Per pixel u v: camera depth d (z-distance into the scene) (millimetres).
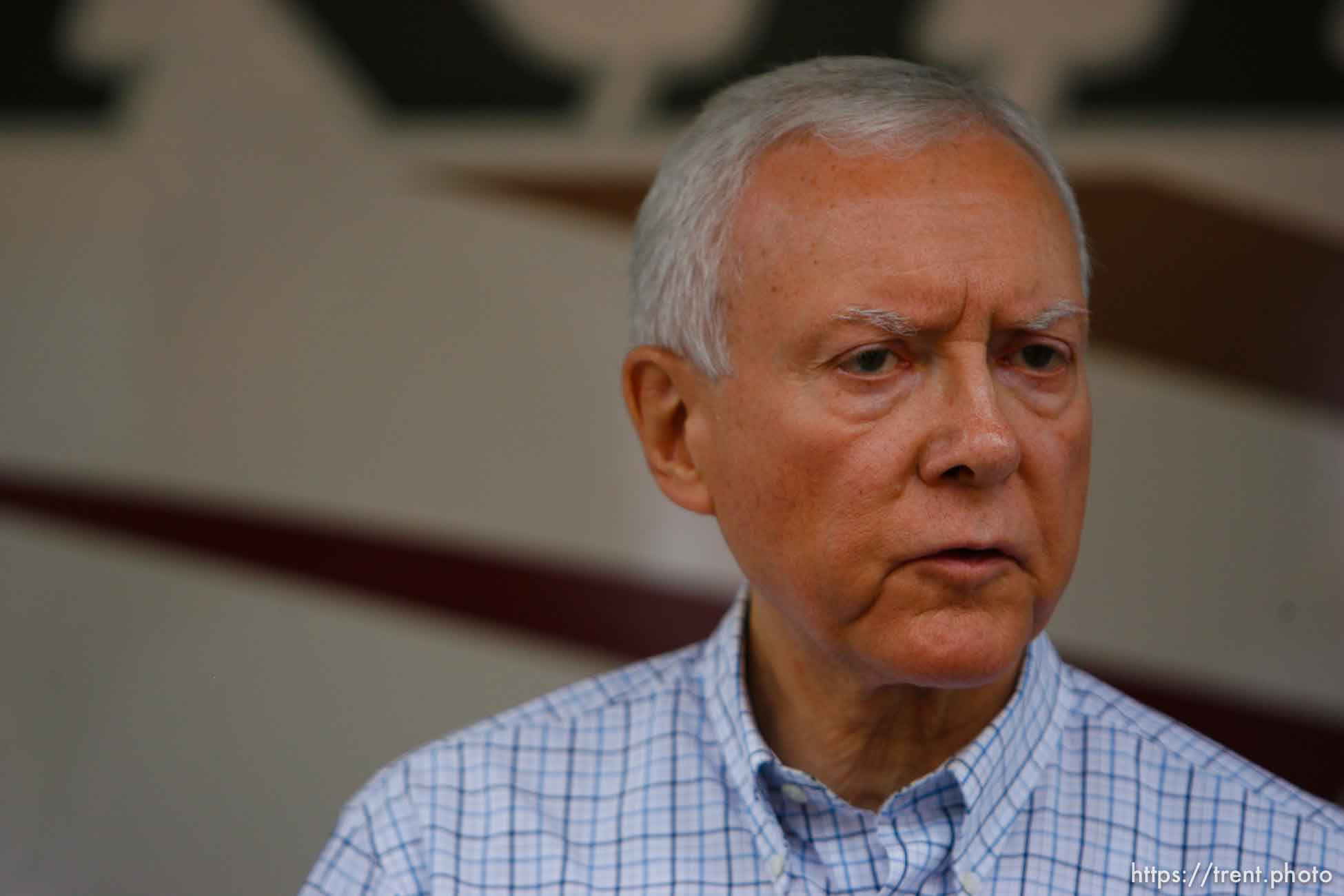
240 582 8016
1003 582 3939
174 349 8070
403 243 7930
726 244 4148
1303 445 7531
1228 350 7523
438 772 4836
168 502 8062
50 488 8133
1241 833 4383
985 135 4129
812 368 3986
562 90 7859
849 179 4004
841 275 3930
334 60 7984
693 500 4492
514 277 7871
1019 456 3900
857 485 3924
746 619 4898
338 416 7961
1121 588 7559
